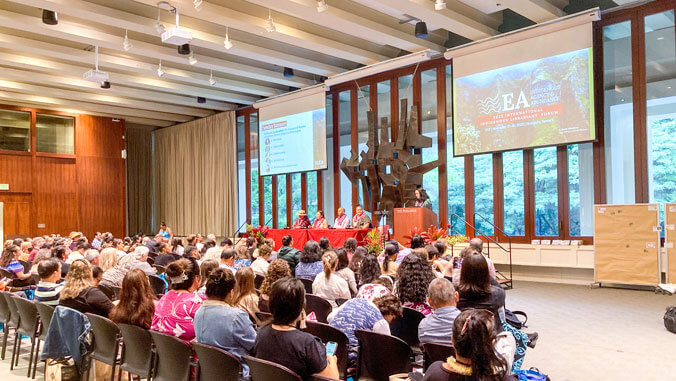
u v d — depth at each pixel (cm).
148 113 1642
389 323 373
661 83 827
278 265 392
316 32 1030
